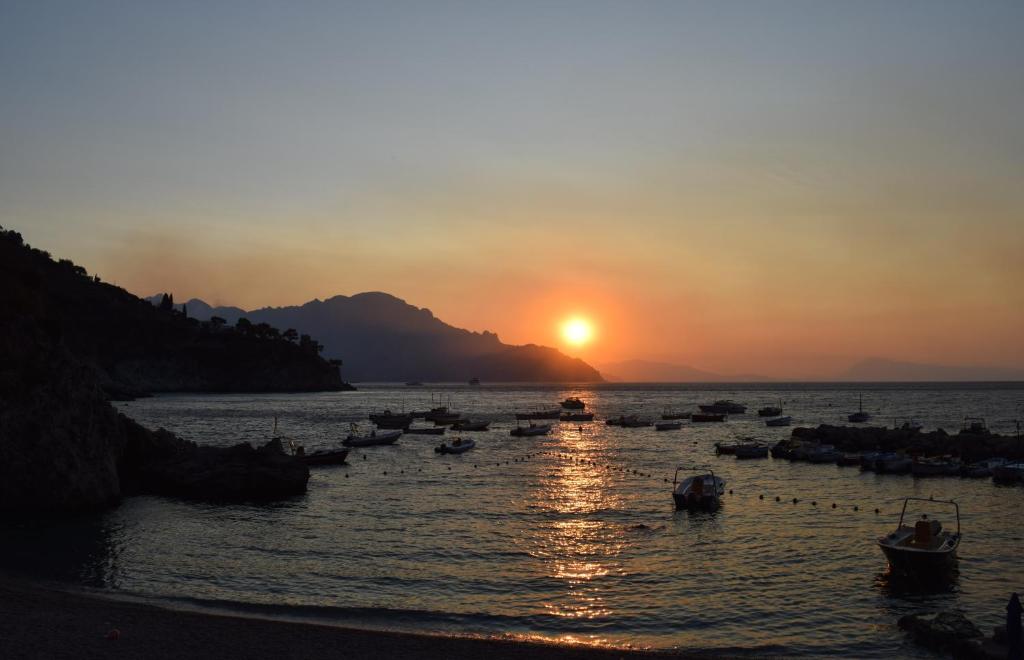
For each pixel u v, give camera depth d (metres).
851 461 69.69
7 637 20.06
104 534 37.53
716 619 25.14
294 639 21.11
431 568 31.25
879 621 25.05
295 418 150.00
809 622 24.94
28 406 42.78
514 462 73.38
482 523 41.03
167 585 28.36
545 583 29.11
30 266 51.16
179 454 54.16
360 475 62.97
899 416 151.25
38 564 31.27
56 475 42.78
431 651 20.50
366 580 29.36
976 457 70.56
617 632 23.83
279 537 37.16
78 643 19.91
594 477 61.34
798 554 34.09
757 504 47.78
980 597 27.80
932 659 21.62
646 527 40.00
